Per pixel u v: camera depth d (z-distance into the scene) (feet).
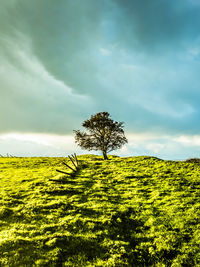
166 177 93.81
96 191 77.56
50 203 63.93
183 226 48.83
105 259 37.83
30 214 56.49
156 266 37.17
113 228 49.57
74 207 61.46
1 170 130.72
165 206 61.11
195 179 87.04
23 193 75.31
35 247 39.68
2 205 62.23
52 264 35.27
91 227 49.29
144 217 55.26
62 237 44.04
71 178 96.94
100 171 112.88
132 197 71.15
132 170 111.86
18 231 45.47
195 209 57.00
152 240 44.86
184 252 40.14
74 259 37.42
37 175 108.27
